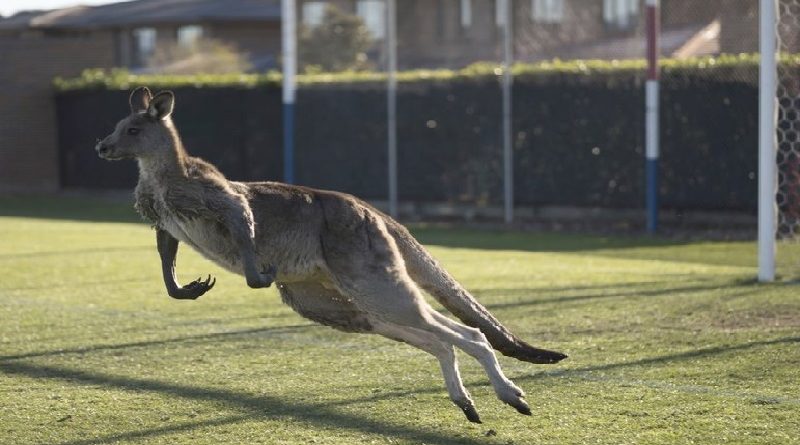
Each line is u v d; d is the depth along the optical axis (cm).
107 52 7962
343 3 7044
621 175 5219
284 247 1947
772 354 2422
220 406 2055
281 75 6594
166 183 1941
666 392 2102
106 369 2373
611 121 5219
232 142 6656
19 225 5750
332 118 6022
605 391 2123
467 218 5706
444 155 5706
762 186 3497
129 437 1859
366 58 6656
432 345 1920
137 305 3216
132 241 4966
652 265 4019
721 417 1914
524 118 5462
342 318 2039
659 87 5072
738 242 4681
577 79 5294
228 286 3584
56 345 2631
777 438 1783
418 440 1822
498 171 5562
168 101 1934
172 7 11900
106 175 7438
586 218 5406
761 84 3466
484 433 1855
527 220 5566
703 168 5006
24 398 2125
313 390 2166
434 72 5900
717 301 3142
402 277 1908
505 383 1850
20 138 7656
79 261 4253
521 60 6322
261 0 11900
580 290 3397
